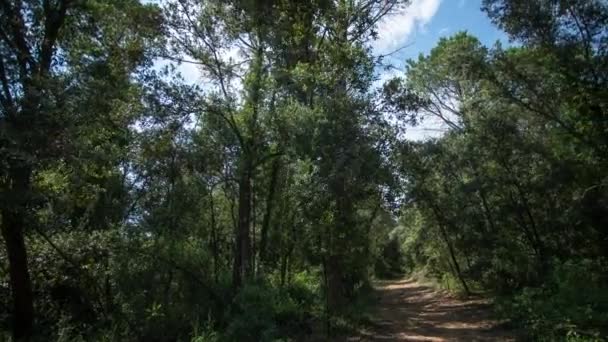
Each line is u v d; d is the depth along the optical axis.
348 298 22.23
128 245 16.23
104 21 16.03
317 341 13.96
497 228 26.86
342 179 12.70
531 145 23.23
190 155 18.12
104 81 12.66
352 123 13.17
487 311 22.55
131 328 14.57
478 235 27.42
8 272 16.03
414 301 32.88
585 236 21.94
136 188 19.06
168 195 18.41
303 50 17.75
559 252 23.58
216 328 14.70
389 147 14.23
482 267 28.17
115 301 16.16
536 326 13.43
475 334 16.02
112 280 16.31
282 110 15.36
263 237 20.62
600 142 19.45
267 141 17.48
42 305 16.56
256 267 19.64
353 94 14.19
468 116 25.06
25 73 12.07
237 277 17.52
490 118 23.80
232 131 18.25
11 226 13.35
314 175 12.97
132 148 17.56
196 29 17.38
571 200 22.47
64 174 13.18
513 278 26.19
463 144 25.91
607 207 20.08
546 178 22.41
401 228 55.97
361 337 15.07
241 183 18.81
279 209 20.84
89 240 16.11
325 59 14.66
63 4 14.13
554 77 19.84
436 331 17.27
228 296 16.28
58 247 15.51
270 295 15.05
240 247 18.34
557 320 13.47
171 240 17.16
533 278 23.75
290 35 17.47
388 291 44.19
